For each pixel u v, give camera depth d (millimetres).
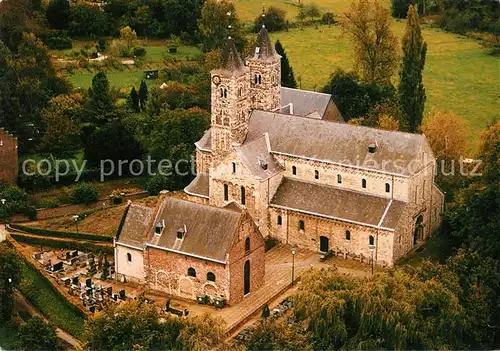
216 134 190625
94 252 186500
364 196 178500
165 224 166625
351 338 144625
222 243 160375
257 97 199750
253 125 192500
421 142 176000
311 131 186125
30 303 169625
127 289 169250
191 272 163500
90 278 173000
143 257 167875
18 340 152875
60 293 166875
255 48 197500
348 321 146625
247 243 163000
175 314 158625
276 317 156375
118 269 172625
